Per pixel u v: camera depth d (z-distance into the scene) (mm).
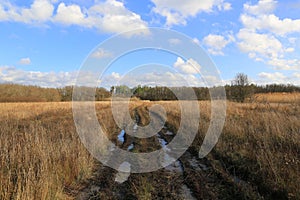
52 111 24109
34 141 7828
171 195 5535
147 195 5414
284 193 5102
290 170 5742
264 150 7539
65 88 67250
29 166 6090
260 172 6195
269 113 13094
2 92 59531
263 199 5102
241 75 25266
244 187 5645
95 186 6332
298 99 22953
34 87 65375
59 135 9922
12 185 5199
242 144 8984
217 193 5594
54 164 6332
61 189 5520
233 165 7207
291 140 8047
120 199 5473
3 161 6211
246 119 13242
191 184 6180
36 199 4781
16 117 18422
